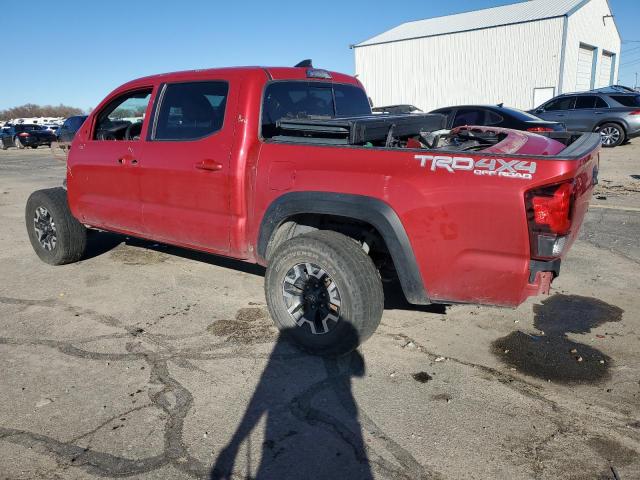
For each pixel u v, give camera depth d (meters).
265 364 3.52
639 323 4.07
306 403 3.07
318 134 3.69
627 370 3.40
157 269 5.48
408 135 4.12
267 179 3.66
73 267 5.59
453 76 30.55
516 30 27.75
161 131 4.44
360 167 3.26
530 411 2.98
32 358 3.63
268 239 3.74
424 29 32.69
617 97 15.58
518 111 11.17
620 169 11.77
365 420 2.91
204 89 4.14
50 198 5.40
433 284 3.15
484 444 2.70
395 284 4.89
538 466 2.54
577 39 27.80
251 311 4.38
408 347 3.73
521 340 3.83
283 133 3.93
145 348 3.76
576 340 3.82
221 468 2.55
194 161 4.07
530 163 2.77
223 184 3.91
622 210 7.87
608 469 2.52
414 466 2.55
